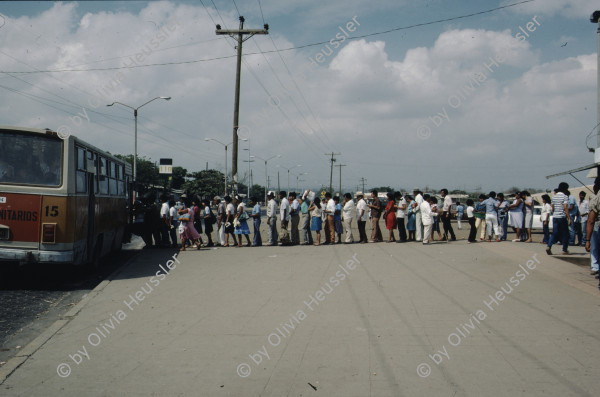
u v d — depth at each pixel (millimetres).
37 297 9250
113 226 14531
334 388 4598
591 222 9711
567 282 9133
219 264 12570
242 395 4512
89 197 11352
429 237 15773
